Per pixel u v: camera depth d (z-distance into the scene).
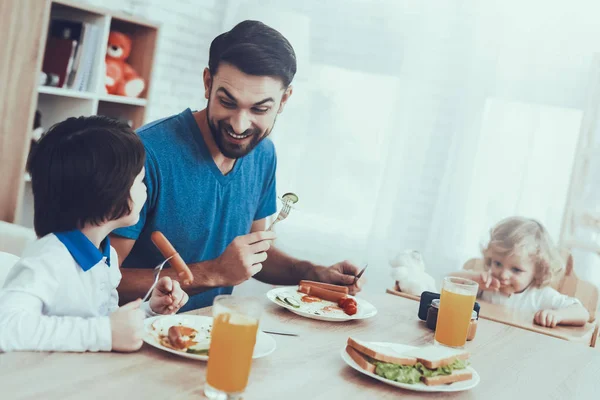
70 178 1.20
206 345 1.18
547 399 1.25
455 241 3.54
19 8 2.71
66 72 2.95
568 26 3.35
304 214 3.84
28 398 0.91
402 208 3.65
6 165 2.77
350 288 1.82
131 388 1.00
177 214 1.73
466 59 3.52
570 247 3.23
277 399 1.04
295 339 1.36
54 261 1.19
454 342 1.44
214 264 1.60
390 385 1.18
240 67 1.55
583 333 2.03
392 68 3.69
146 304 1.60
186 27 3.97
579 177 3.26
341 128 3.78
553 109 3.39
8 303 1.11
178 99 4.06
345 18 3.76
